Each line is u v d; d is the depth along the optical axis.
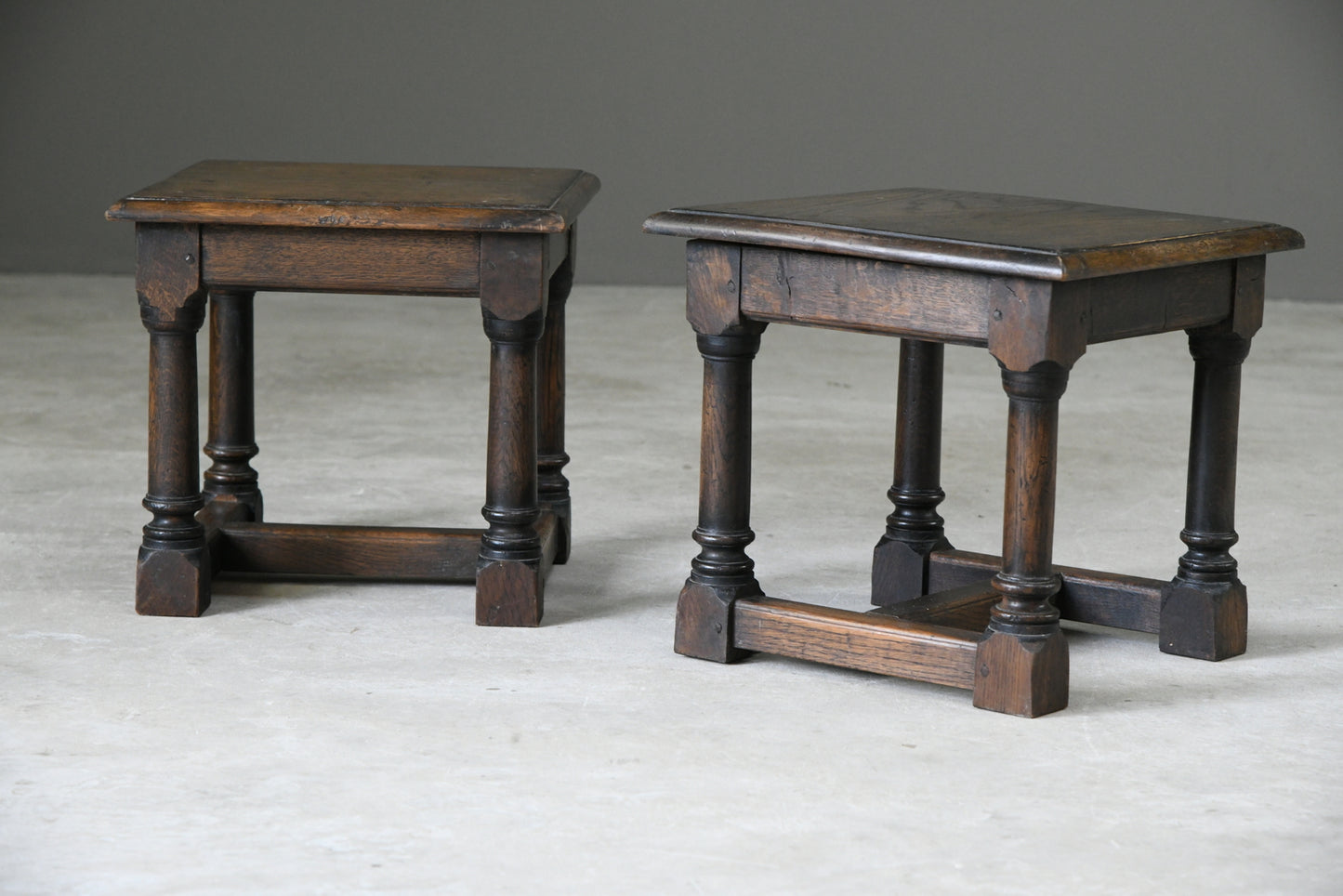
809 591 2.95
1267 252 2.47
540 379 3.07
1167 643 2.62
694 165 7.88
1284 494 3.75
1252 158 7.59
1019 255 2.15
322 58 7.89
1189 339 2.56
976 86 7.75
